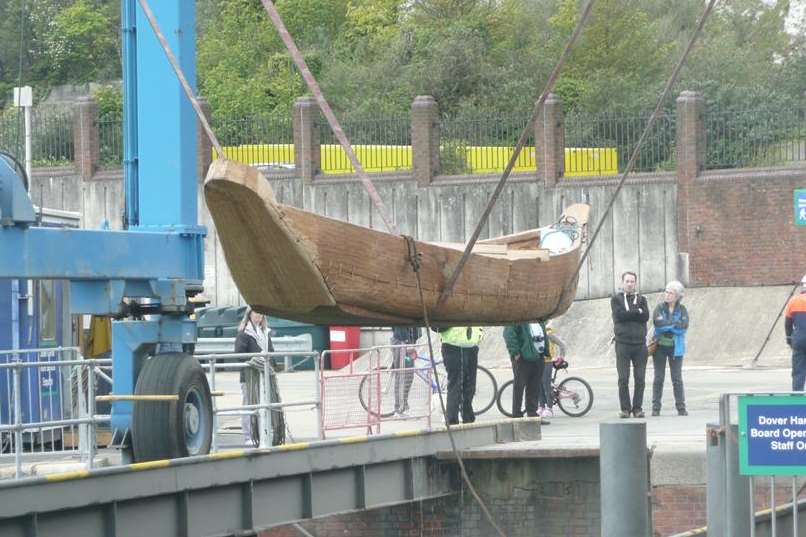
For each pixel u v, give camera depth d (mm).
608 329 74312
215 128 86750
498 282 21875
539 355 43062
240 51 130375
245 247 18578
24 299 40062
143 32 33094
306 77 19328
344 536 41438
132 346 32844
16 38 137250
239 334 41375
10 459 35562
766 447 22312
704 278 75500
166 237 32375
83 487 27672
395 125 84625
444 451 39531
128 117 33688
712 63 116625
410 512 40688
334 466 35375
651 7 132500
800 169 73750
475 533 39938
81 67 136625
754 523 23094
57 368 37500
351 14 129125
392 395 40344
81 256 30125
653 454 36906
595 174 79750
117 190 86250
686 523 36625
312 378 68562
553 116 78500
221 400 54438
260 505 33219
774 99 97812
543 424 46625
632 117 81188
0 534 26125
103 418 31344
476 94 112500
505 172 18844
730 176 75062
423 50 117500
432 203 80625
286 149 86062
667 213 76500
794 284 73562
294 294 18875
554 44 116500
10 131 92000
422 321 20734
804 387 46625
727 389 57188
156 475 29578
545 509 39531
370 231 19234
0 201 28688
